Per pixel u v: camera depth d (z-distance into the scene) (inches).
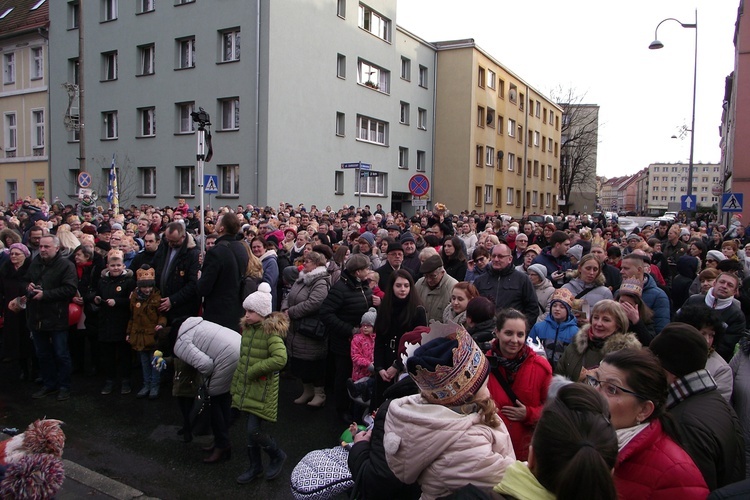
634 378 86.7
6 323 272.4
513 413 120.9
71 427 217.9
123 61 1029.2
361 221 657.6
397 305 197.0
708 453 93.7
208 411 187.2
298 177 943.7
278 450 179.0
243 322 177.9
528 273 258.1
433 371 84.7
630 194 6328.7
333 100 1021.8
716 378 130.2
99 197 1014.4
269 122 882.8
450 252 302.5
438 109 1434.5
